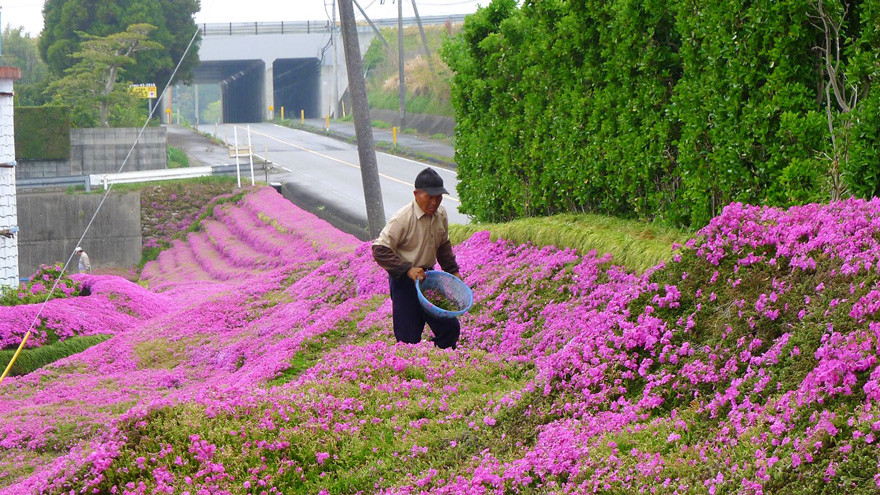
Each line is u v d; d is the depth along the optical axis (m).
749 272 6.62
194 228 44.12
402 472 6.71
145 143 53.75
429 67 75.00
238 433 7.41
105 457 7.30
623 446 5.79
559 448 6.00
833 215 6.57
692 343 6.49
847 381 5.06
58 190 44.78
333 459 7.14
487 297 11.87
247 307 19.73
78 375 17.30
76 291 25.39
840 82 9.33
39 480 7.68
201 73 131.38
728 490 4.86
